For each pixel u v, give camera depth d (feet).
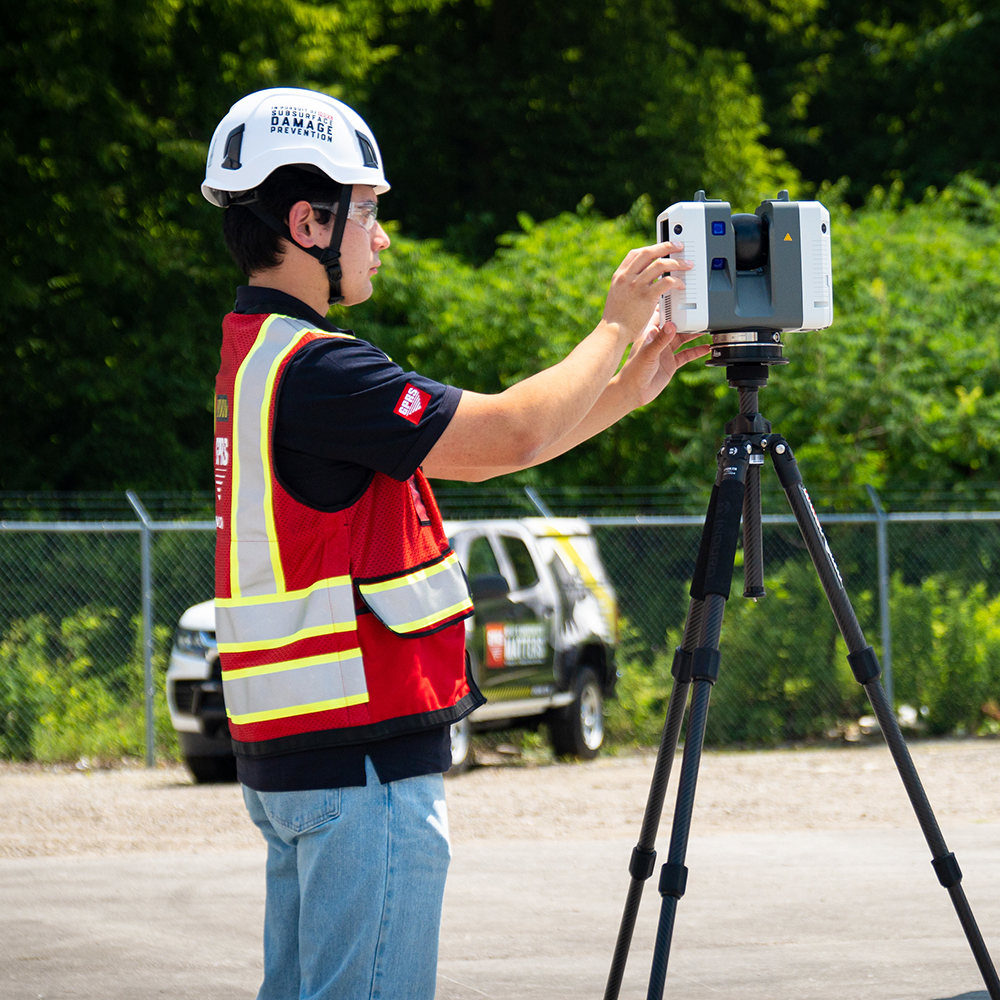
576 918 19.95
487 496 61.77
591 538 45.80
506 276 67.92
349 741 7.99
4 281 60.70
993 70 104.68
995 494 55.16
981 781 34.17
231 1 63.16
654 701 47.65
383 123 87.71
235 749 8.58
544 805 31.96
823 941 18.17
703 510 57.88
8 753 42.78
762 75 108.37
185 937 19.20
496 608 39.42
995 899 20.43
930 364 57.77
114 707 44.50
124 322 67.21
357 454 7.98
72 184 61.41
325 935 8.12
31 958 18.07
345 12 70.49
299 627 8.05
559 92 89.92
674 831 10.13
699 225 10.69
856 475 52.65
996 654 46.91
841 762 39.27
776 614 46.80
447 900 21.29
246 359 8.25
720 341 11.10
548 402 8.41
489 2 92.07
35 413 65.05
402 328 67.56
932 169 100.73
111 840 27.96
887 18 114.93
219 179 8.63
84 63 61.41
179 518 61.41
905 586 49.98
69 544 48.85
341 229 8.59
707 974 16.66
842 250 64.44
